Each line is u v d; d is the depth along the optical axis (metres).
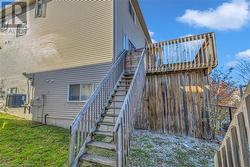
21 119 9.28
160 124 7.07
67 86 8.34
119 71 7.01
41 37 9.82
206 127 6.30
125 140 3.82
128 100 4.30
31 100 9.44
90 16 8.34
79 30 8.55
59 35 9.14
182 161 4.35
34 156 4.46
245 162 1.62
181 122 6.73
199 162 4.34
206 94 6.48
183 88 6.91
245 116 1.59
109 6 7.91
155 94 7.38
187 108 6.71
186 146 5.43
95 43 7.98
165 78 7.33
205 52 6.30
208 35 6.32
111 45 7.54
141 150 4.89
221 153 2.18
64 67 8.63
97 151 4.65
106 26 7.82
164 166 4.03
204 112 6.41
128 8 10.56
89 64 7.95
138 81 5.68
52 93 8.72
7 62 11.40
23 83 10.12
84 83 7.89
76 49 8.45
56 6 9.56
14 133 6.50
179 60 6.77
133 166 3.94
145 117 7.37
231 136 1.89
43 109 8.81
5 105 10.80
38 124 8.25
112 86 6.11
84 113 4.20
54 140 5.82
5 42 11.85
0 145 5.21
